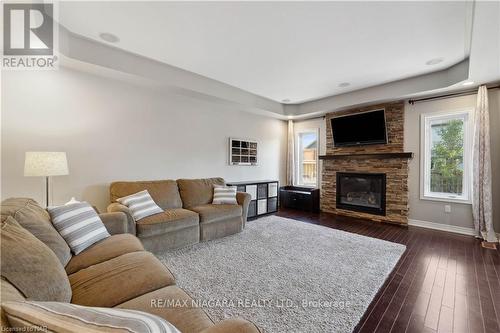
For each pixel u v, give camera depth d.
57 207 1.91
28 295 0.95
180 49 2.82
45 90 2.74
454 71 3.30
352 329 1.56
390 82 3.95
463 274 2.32
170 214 2.93
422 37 2.52
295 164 6.05
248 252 2.82
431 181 4.09
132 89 3.44
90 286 1.27
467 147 3.67
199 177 4.31
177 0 1.95
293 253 2.79
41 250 1.17
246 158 5.13
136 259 1.57
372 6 2.02
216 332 0.71
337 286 2.07
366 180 4.70
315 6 2.02
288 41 2.60
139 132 3.54
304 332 1.52
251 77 3.74
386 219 4.34
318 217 4.72
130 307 1.09
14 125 2.57
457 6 2.01
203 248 2.94
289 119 5.95
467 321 1.65
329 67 3.32
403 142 4.22
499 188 3.38
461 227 3.69
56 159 2.42
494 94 3.38
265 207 5.03
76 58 2.56
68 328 0.50
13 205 1.57
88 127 3.06
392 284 2.14
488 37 2.15
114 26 2.34
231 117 4.84
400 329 1.58
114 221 2.24
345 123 4.86
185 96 4.00
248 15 2.15
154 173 3.72
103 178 3.20
